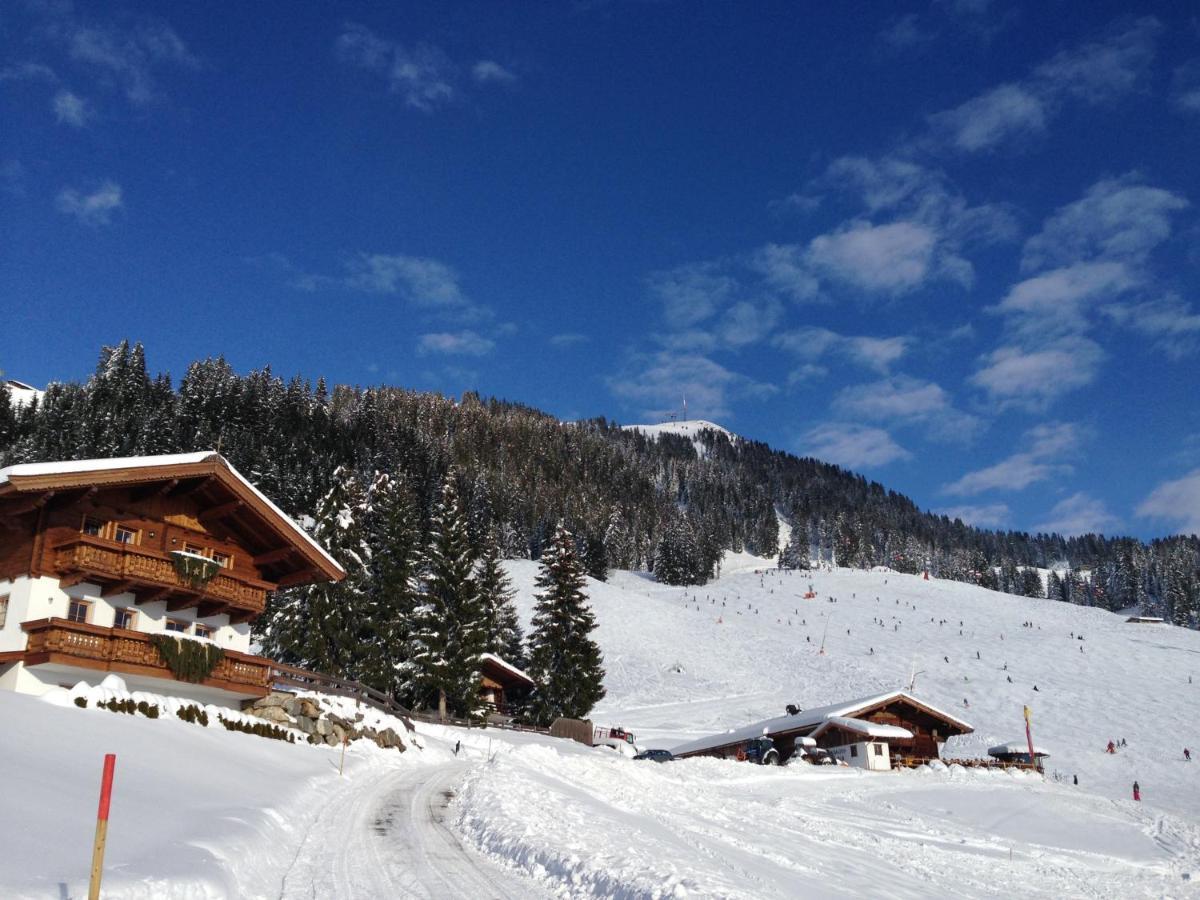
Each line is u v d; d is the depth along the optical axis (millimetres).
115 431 115125
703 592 177125
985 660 112875
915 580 182250
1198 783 66562
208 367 169625
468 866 15227
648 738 80312
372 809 20906
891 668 110188
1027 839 37781
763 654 120312
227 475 29328
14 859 10344
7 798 12711
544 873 14617
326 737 31297
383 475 55438
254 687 30438
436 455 179875
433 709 55312
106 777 9453
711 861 18203
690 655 118625
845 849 27469
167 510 29484
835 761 61438
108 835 12445
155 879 10688
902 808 41656
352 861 15055
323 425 169250
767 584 183750
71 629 24875
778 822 30938
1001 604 158250
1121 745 77875
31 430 118438
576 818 20453
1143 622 148125
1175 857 36344
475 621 56531
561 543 66750
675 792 33656
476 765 30609
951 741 81688
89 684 25672
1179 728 82375
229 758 22344
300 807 19562
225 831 14430
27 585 25500
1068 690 97500
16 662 24797
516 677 64562
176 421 131500
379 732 33969
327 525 49500
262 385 173250
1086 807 46031
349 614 49000
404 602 52375
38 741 17156
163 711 24656
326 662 47844
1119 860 34688
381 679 50031
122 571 26625
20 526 26344
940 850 30938
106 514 27719
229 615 31297
